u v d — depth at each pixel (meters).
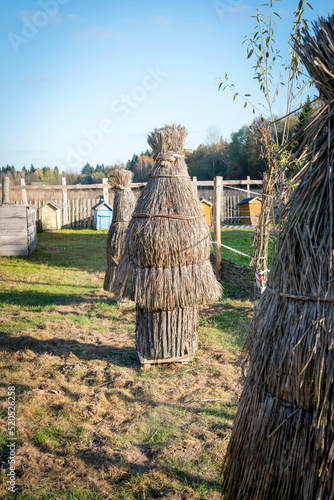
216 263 9.78
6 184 15.64
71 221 25.11
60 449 3.48
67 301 9.05
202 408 4.12
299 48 1.96
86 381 4.83
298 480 1.79
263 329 2.03
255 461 1.97
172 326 5.07
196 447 3.43
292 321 1.86
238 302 8.17
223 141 48.28
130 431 3.72
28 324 7.11
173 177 4.99
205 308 7.93
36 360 5.42
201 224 5.05
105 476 3.10
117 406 4.23
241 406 2.17
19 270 12.76
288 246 1.90
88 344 6.15
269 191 4.60
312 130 1.96
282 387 1.88
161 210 4.80
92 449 3.44
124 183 8.59
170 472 3.10
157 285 4.76
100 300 8.98
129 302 8.41
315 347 1.73
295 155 2.06
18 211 14.83
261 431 1.96
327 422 1.74
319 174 1.87
